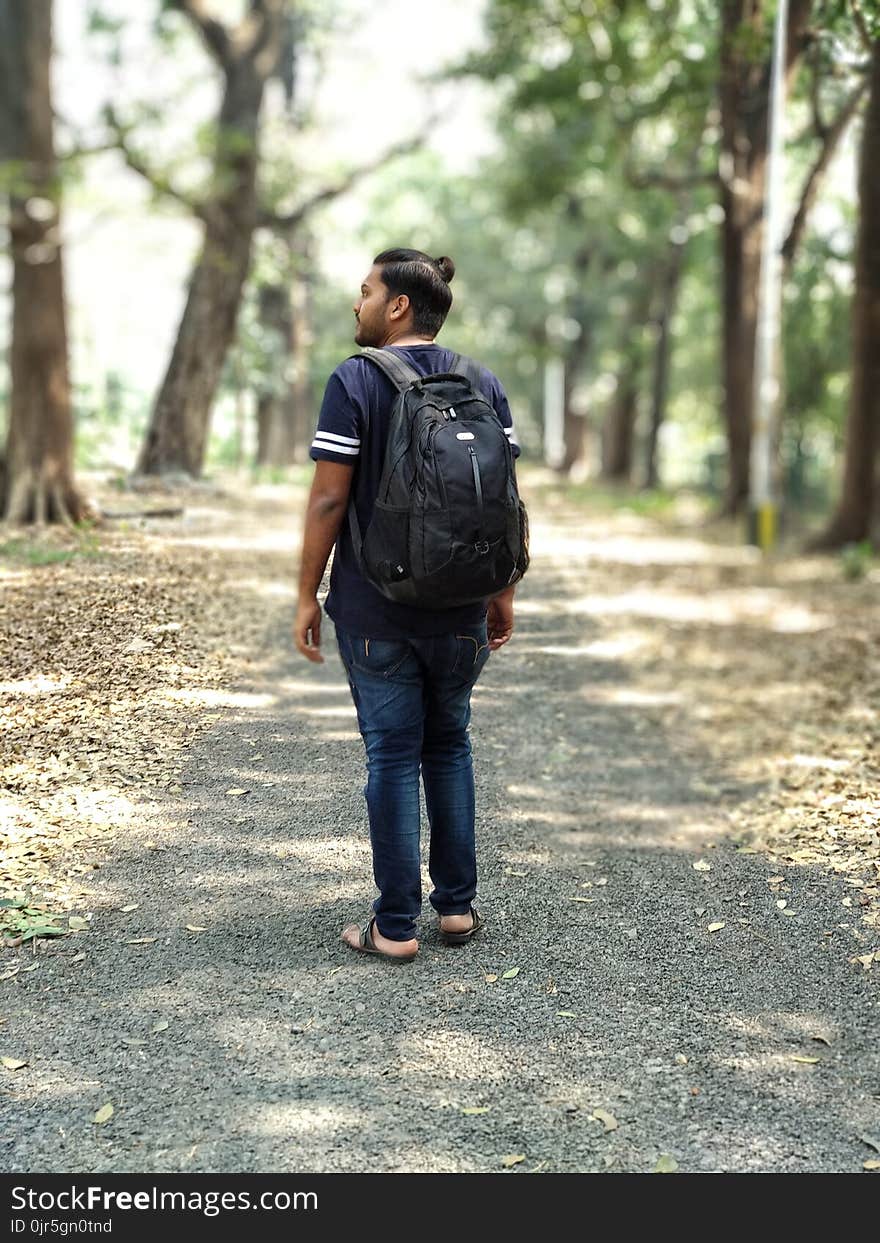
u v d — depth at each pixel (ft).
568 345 104.58
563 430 106.01
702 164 75.46
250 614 15.44
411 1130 7.98
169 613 14.10
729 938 11.02
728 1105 8.39
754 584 37.50
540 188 80.18
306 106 65.46
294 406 66.49
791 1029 9.40
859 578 39.96
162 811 11.36
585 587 28.40
